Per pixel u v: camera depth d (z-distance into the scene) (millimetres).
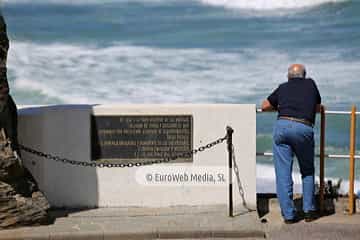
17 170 21531
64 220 22312
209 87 53812
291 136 21719
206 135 23406
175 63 59219
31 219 21609
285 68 56656
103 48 63281
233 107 23250
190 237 21094
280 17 66250
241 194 23469
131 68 58688
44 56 61562
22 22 68438
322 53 59125
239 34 64438
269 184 32844
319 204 23438
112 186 23703
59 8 71000
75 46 64000
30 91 54969
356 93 50625
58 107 23594
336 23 64500
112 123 23516
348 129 43188
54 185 23703
